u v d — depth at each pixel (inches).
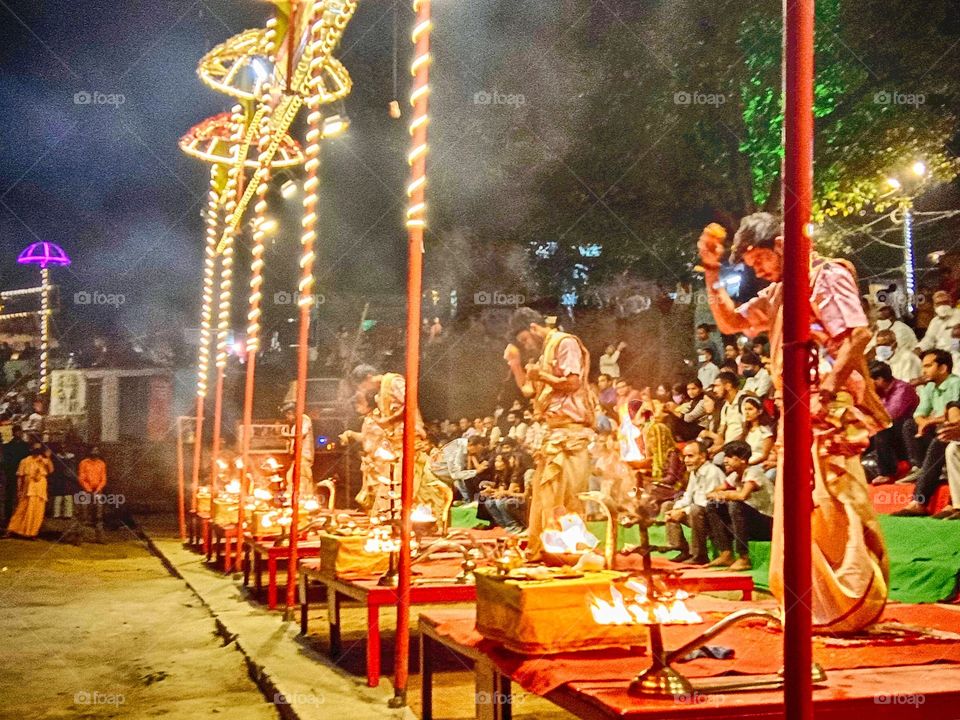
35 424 1035.9
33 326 1237.1
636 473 156.9
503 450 551.5
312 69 354.6
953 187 590.6
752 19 613.0
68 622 434.6
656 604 150.3
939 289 430.0
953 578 279.1
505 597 185.8
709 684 151.3
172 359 1163.9
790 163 119.6
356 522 391.5
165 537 801.6
